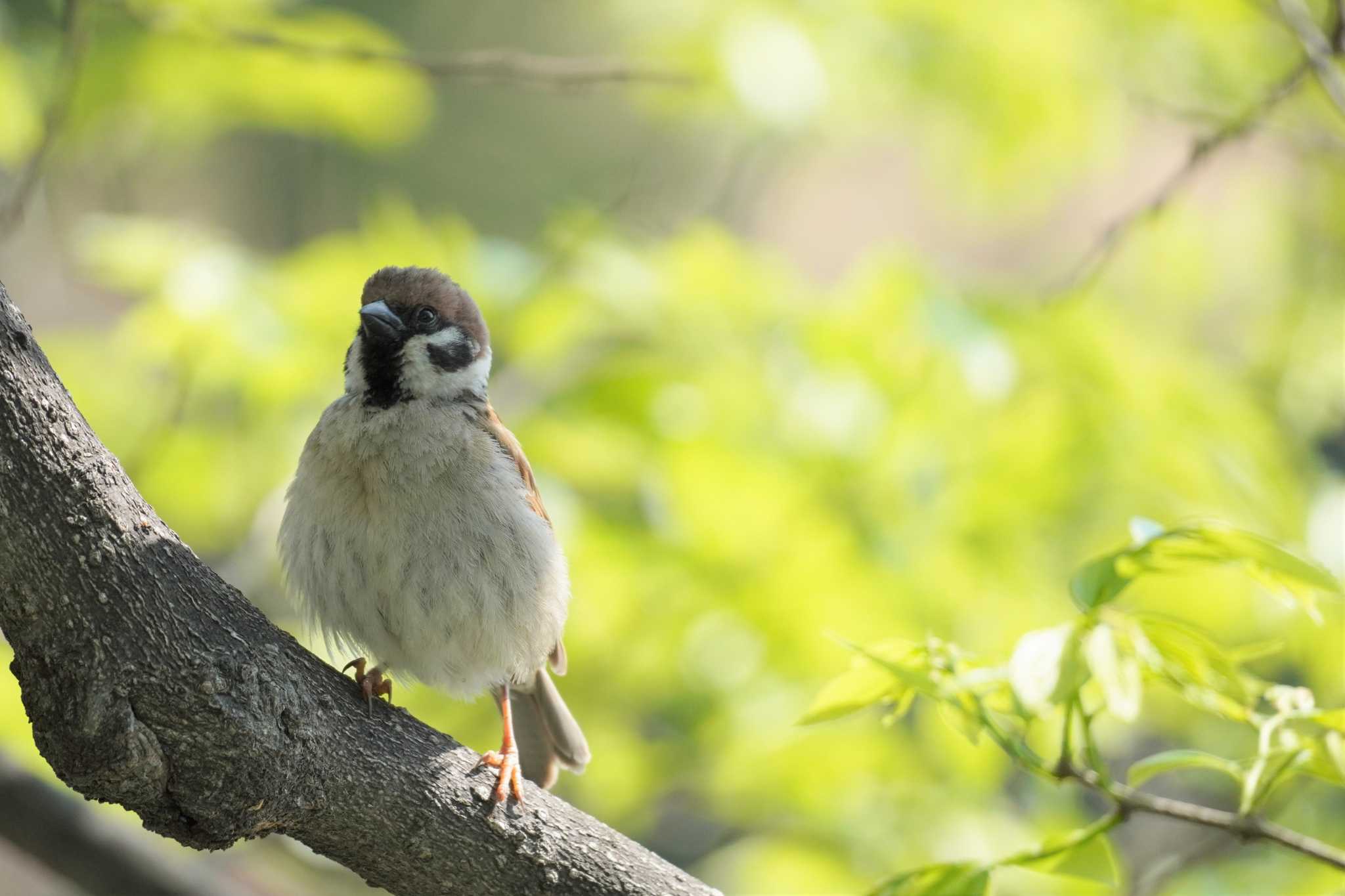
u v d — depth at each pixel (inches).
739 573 401.1
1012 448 389.1
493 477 280.5
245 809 199.2
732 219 721.6
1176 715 444.5
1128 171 733.9
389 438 278.4
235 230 756.6
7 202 426.0
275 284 404.8
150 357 398.6
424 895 221.8
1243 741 443.8
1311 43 360.8
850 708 225.6
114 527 193.3
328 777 209.0
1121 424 388.8
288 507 285.0
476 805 222.8
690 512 394.9
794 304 413.7
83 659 189.0
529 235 780.6
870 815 415.8
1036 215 518.3
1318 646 413.1
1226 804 470.0
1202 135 499.5
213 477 417.1
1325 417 491.8
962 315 382.6
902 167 807.1
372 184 776.3
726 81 393.7
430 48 769.6
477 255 414.0
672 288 406.9
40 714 188.9
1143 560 210.5
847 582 391.5
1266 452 406.0
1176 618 216.7
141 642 191.6
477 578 274.7
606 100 797.2
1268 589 213.8
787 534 392.8
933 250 808.3
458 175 782.5
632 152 790.5
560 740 329.1
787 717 405.4
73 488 190.5
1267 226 519.5
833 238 844.6
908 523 393.4
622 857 232.1
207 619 198.7
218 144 722.8
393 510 274.2
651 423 387.5
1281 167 518.0
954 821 408.2
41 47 438.3
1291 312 501.7
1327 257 513.3
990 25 432.5
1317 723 214.2
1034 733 414.3
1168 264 515.2
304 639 312.5
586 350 416.2
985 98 435.8
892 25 433.1
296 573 281.1
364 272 404.2
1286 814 405.1
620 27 494.6
